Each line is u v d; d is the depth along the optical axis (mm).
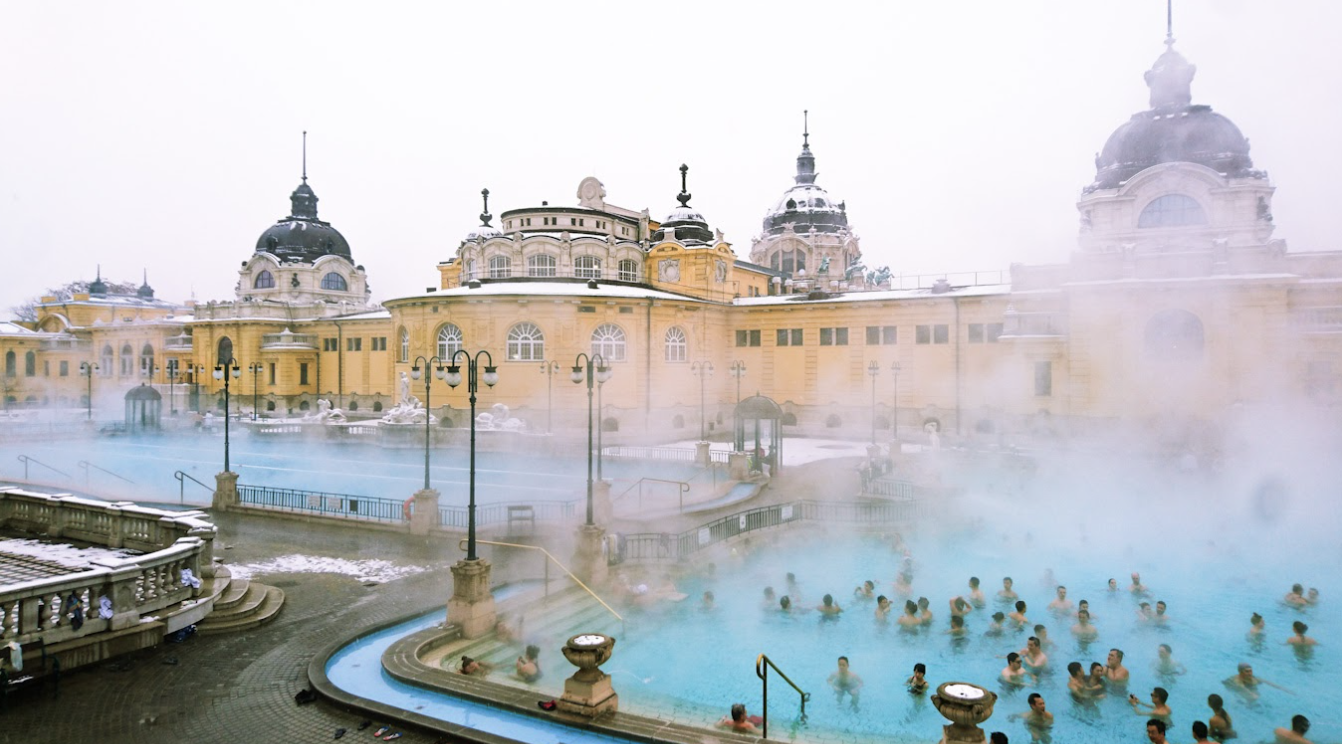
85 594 16078
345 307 82500
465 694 14234
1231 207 50344
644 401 59562
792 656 18406
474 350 58094
